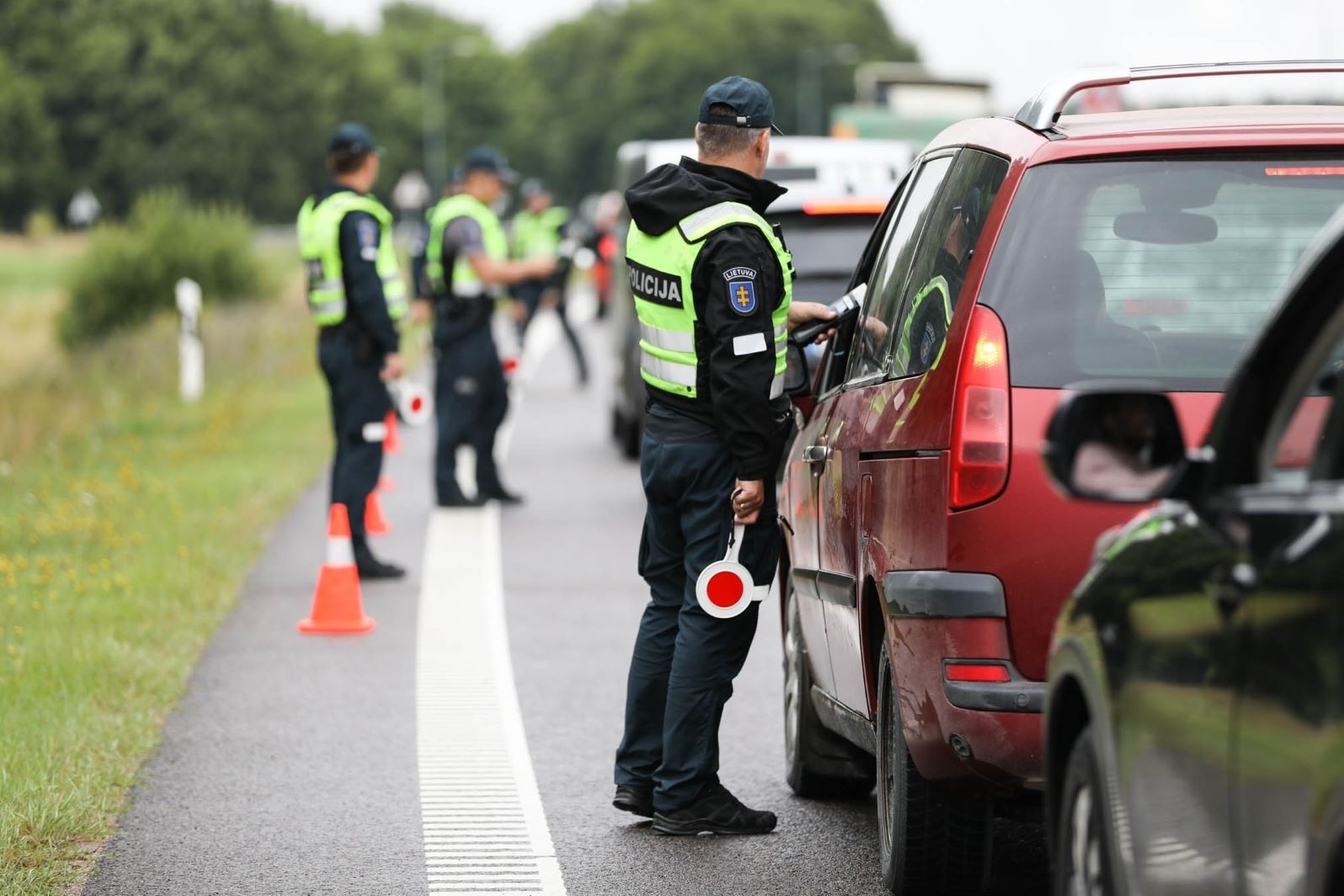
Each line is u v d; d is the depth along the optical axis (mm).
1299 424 8312
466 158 36844
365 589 29109
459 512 37281
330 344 29484
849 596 14414
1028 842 15766
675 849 15828
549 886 14781
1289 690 7516
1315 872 7301
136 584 27469
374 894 14555
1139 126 12625
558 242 62750
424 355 77188
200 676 22875
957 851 13484
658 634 16609
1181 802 8562
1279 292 12047
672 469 16047
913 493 12609
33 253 175000
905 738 12945
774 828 16406
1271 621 7688
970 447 12008
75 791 16906
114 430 50000
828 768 17094
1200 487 8438
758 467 15602
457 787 17906
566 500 38750
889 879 14070
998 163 12789
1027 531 11922
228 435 48438
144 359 64438
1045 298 12102
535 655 24094
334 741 19688
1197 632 8391
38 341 90375
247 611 27078
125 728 19625
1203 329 11992
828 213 29859
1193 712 8406
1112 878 9336
